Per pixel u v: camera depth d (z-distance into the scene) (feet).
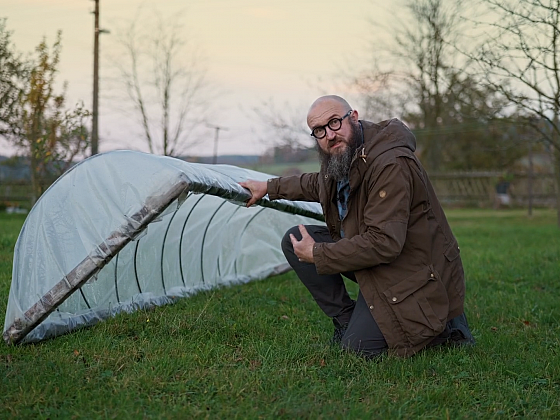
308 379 11.73
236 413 9.91
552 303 20.45
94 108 57.88
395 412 10.35
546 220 73.15
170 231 18.67
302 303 19.19
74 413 9.83
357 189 13.05
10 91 37.76
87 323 15.06
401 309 12.72
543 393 11.77
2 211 84.53
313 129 13.16
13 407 9.95
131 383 11.04
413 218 12.92
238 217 21.93
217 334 14.53
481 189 106.52
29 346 13.20
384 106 84.12
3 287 18.66
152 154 14.01
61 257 13.33
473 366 12.95
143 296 17.71
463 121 93.81
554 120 26.68
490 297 21.31
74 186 14.01
